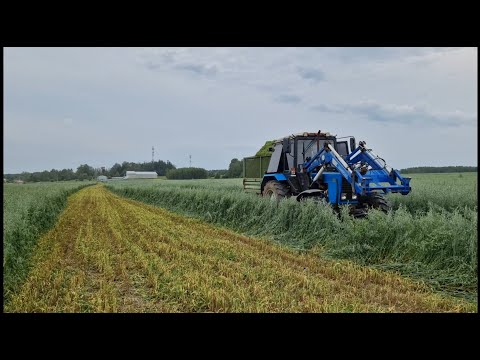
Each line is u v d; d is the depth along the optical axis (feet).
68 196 109.81
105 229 44.09
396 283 22.04
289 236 35.29
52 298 19.67
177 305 19.03
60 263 27.61
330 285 21.44
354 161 39.01
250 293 20.26
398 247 26.35
